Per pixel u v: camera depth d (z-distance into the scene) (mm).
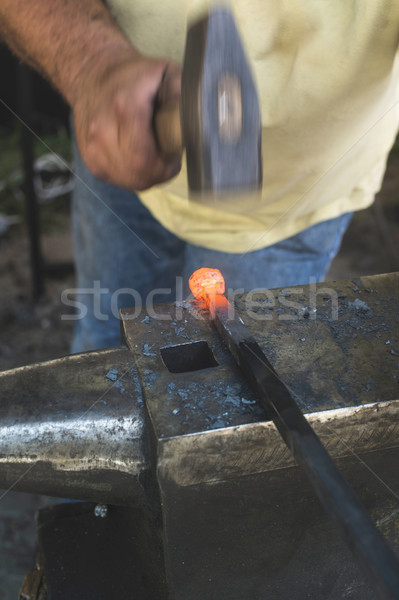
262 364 880
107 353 986
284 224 1517
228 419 825
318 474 706
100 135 817
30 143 2633
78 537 1154
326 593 1004
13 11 944
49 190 3523
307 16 1104
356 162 1443
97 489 938
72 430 910
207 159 670
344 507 668
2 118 4039
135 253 1705
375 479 908
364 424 849
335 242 1675
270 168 1372
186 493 841
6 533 1866
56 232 3293
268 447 831
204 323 1019
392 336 972
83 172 1619
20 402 931
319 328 985
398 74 1296
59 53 912
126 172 829
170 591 938
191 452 809
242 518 889
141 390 933
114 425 915
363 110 1278
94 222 1675
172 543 887
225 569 936
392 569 611
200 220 1501
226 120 660
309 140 1312
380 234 2859
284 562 954
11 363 2537
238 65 656
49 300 2877
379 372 902
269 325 992
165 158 822
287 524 914
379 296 1060
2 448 902
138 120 782
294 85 1204
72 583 1092
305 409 833
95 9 947
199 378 901
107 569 1100
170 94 784
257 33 1139
